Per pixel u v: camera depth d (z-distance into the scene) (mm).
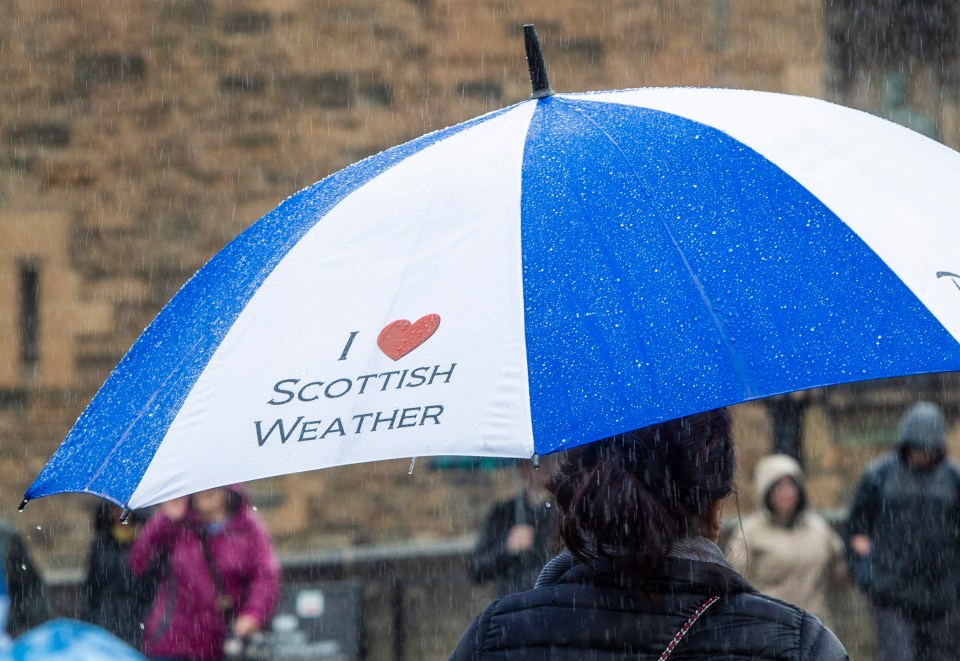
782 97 4980
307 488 18344
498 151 4590
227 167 18656
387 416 3949
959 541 14078
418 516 18500
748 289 3965
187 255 18547
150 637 12070
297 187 18719
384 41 18953
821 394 19078
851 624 16953
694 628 3900
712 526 4133
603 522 3936
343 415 4023
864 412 19219
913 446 14055
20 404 18156
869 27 20734
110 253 18422
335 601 15742
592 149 4449
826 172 4379
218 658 12125
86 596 12445
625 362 3822
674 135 4488
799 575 13688
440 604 17891
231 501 12289
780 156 4410
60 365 18234
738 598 3939
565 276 4066
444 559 17984
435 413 3895
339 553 17984
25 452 18109
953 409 19422
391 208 4543
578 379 3826
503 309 4047
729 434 4125
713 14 19484
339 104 18859
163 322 4832
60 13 18406
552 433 3725
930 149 4820
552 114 4758
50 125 18359
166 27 18578
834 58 20734
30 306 18297
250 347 4379
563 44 19219
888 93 20922
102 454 4445
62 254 18312
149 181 18516
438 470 18547
